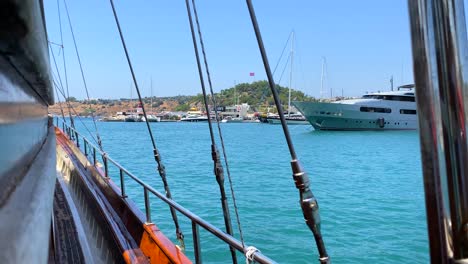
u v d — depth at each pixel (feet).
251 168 90.89
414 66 2.98
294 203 50.88
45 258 6.00
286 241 34.88
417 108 2.98
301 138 202.80
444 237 2.84
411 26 3.00
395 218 44.96
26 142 7.14
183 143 170.91
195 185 65.51
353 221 43.42
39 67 7.54
